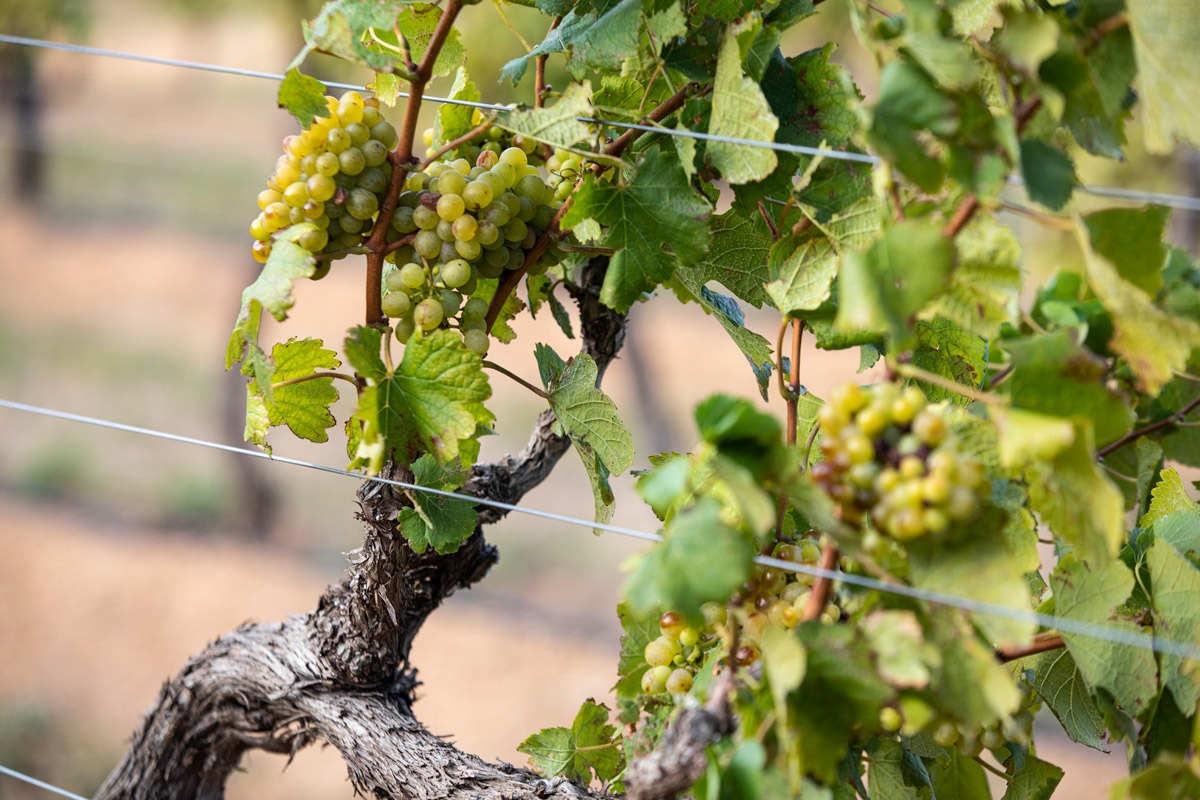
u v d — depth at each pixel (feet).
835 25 20.94
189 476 28.73
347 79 21.75
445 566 6.94
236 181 51.98
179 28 36.29
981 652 5.83
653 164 6.27
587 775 6.70
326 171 6.21
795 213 6.42
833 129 6.24
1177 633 6.07
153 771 7.36
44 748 18.66
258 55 64.08
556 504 27.30
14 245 45.85
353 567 6.77
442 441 6.23
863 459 5.80
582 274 6.91
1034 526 5.97
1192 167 21.01
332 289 40.78
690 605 5.79
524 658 21.70
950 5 5.92
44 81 48.85
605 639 22.38
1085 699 6.35
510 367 32.91
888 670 5.79
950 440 5.80
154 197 51.26
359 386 6.40
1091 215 5.85
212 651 7.20
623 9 6.25
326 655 6.87
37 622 22.81
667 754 5.85
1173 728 6.08
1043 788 6.38
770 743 5.88
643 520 26.12
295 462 6.51
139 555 25.39
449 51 6.54
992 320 5.90
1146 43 5.82
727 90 6.15
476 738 19.39
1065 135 6.15
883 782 6.22
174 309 40.04
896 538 5.81
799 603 6.08
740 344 6.64
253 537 26.66
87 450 30.12
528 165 6.63
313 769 18.06
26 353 35.94
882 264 5.80
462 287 6.37
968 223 5.86
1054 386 5.86
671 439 30.94
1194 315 5.98
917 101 5.80
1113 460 6.72
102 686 20.84
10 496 27.86
